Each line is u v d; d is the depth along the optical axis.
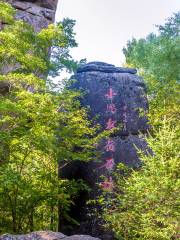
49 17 14.48
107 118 9.76
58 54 10.59
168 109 10.29
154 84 13.03
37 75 9.60
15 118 7.68
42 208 9.70
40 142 7.47
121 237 7.27
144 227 6.46
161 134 7.10
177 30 19.72
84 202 9.15
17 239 5.76
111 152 9.39
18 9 13.70
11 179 6.80
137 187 6.36
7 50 7.95
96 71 10.59
